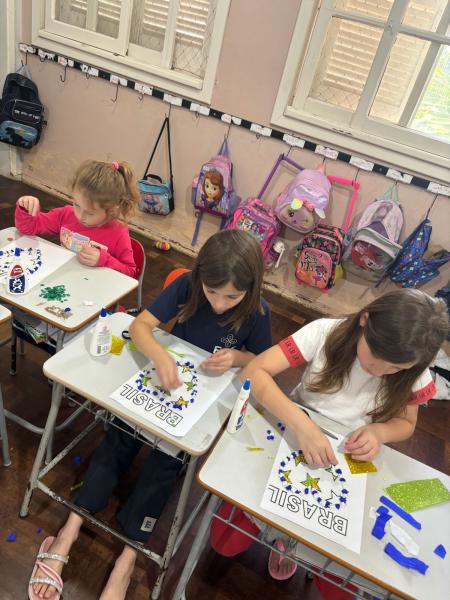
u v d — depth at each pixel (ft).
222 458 3.62
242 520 4.34
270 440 3.91
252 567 5.20
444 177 8.52
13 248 5.60
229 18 8.88
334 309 10.34
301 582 5.18
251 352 4.99
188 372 4.34
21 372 6.79
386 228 8.68
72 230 6.23
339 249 9.06
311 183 8.87
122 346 4.46
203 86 9.57
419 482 3.88
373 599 4.18
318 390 4.30
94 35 10.28
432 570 3.24
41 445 4.63
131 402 3.90
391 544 3.32
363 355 3.78
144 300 9.21
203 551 5.21
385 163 8.85
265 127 9.46
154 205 10.61
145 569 4.90
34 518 5.08
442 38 7.97
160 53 9.97
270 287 10.72
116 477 4.64
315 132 9.05
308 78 8.93
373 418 4.34
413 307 3.42
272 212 9.65
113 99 10.65
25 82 11.01
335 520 3.40
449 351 9.48
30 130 11.27
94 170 5.70
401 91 8.66
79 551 4.89
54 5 10.50
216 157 9.75
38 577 4.42
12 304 4.73
